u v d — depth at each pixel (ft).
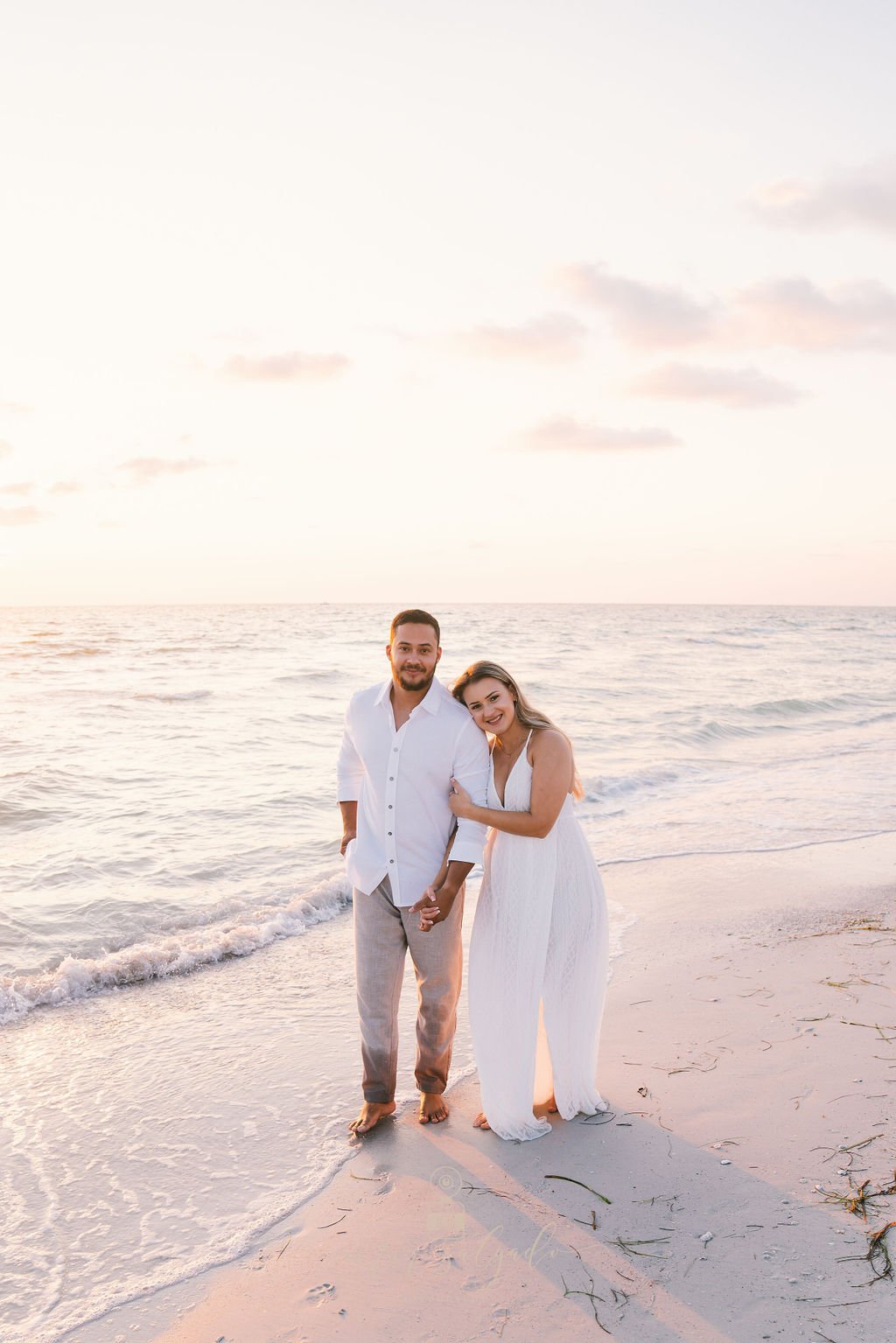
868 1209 8.46
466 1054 13.12
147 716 55.26
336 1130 10.99
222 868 23.44
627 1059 12.15
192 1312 7.84
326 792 33.12
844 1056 11.68
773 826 27.32
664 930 17.90
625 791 34.42
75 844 25.72
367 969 10.83
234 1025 14.37
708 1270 7.81
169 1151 10.61
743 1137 9.92
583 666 99.50
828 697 69.15
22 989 15.62
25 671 88.74
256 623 236.43
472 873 22.81
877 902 19.03
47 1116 11.51
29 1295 8.18
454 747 10.36
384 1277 8.07
